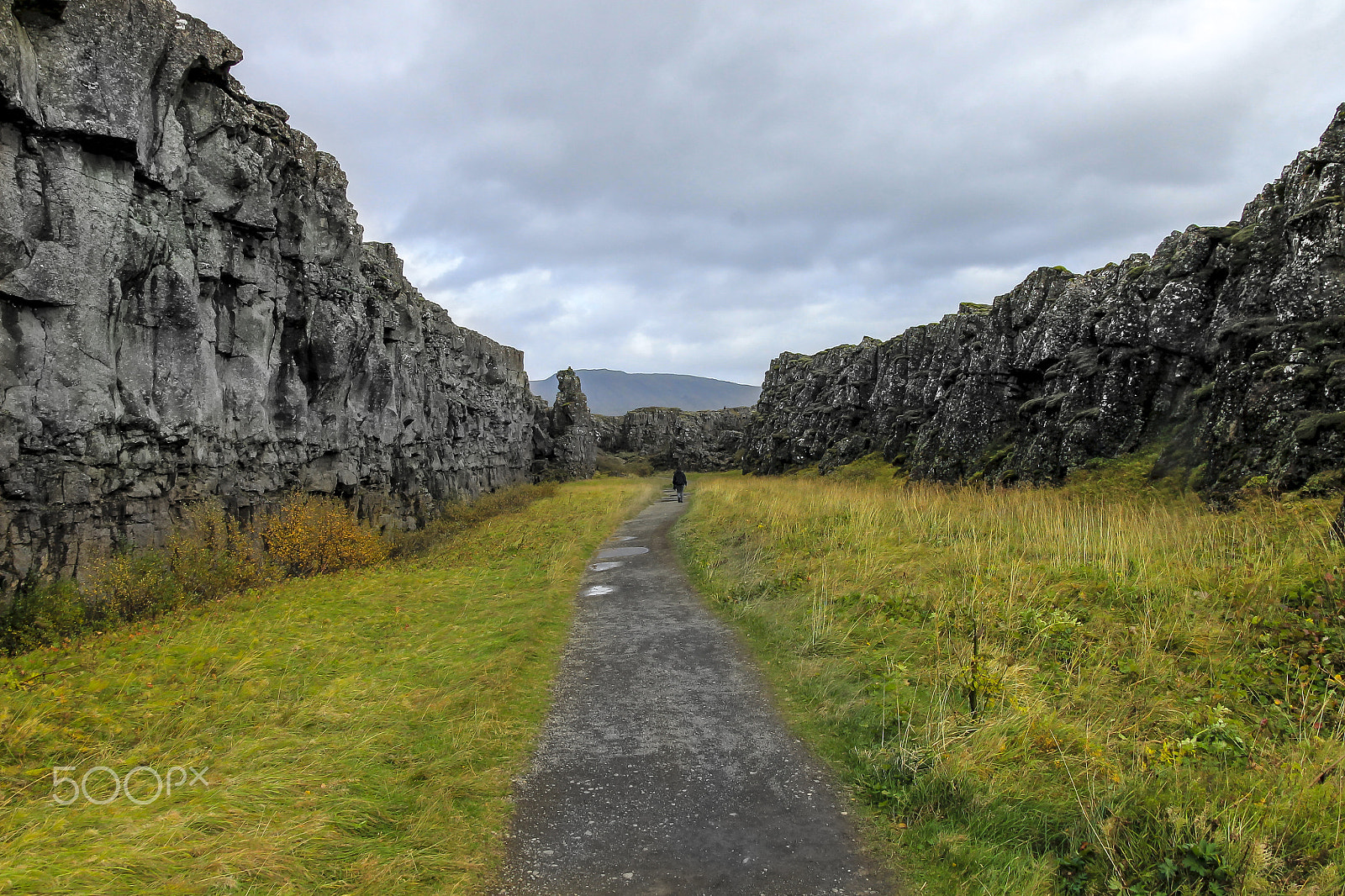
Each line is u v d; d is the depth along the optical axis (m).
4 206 11.50
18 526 11.67
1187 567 9.06
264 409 18.27
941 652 7.50
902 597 9.41
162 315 14.65
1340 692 5.71
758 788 5.47
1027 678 6.60
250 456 17.88
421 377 31.11
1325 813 4.34
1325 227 15.36
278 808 4.77
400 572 15.06
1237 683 6.20
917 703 6.47
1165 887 3.95
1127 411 20.88
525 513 28.97
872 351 47.50
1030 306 28.50
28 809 4.54
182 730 6.05
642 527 23.17
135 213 13.88
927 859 4.47
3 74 11.01
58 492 12.21
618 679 8.00
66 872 3.74
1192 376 19.73
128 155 13.39
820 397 54.91
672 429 85.31
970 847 4.49
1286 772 4.79
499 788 5.50
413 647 9.02
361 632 9.76
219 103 16.06
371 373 24.55
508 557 16.58
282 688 7.23
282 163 18.66
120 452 13.58
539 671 8.30
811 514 16.69
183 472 15.44
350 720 6.46
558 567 14.61
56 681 7.31
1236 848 4.01
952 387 31.88
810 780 5.57
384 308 26.45
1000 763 5.32
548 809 5.23
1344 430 12.59
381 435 25.64
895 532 13.72
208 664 7.88
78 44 12.42
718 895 4.20
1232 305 18.42
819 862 4.50
